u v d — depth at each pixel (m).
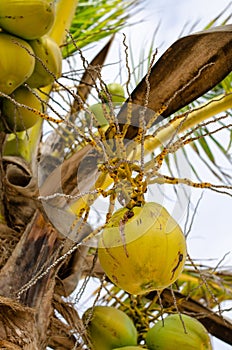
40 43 2.70
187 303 3.01
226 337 3.03
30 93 2.74
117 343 2.70
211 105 2.70
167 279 2.29
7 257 2.59
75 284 2.74
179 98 2.51
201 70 2.36
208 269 3.12
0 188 2.77
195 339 2.68
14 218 2.76
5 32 2.64
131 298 2.83
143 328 2.79
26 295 2.47
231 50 2.46
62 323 2.68
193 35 2.43
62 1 3.17
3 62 2.58
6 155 2.98
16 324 2.38
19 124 2.79
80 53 2.37
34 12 2.58
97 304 2.83
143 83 2.50
